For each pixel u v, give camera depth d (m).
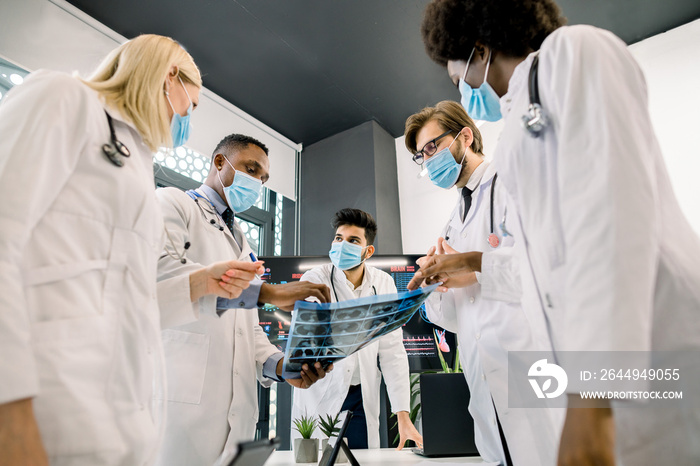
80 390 0.65
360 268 2.47
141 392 0.78
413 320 3.12
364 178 3.74
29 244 0.66
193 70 1.17
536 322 0.81
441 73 3.33
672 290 0.62
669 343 0.61
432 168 1.66
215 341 1.26
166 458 1.12
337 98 3.59
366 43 3.05
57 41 2.55
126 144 0.88
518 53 0.90
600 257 0.55
